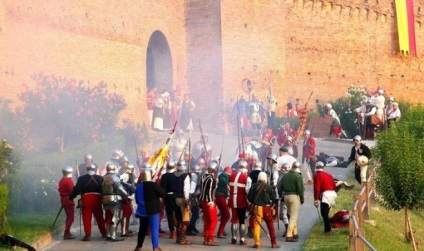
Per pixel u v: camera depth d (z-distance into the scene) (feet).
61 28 167.63
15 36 151.74
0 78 146.92
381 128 210.79
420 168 133.49
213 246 102.53
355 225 86.84
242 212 104.47
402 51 290.76
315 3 265.95
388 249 115.85
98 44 181.98
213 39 224.53
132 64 196.54
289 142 148.46
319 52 266.98
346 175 164.55
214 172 103.60
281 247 103.40
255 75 234.99
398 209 134.62
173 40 220.84
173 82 219.82
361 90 256.93
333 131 215.51
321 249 100.53
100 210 105.40
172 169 105.40
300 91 261.24
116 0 190.39
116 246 100.99
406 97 293.84
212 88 224.53
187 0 227.61
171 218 106.22
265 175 103.09
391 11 288.92
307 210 129.70
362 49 279.90
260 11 237.66
